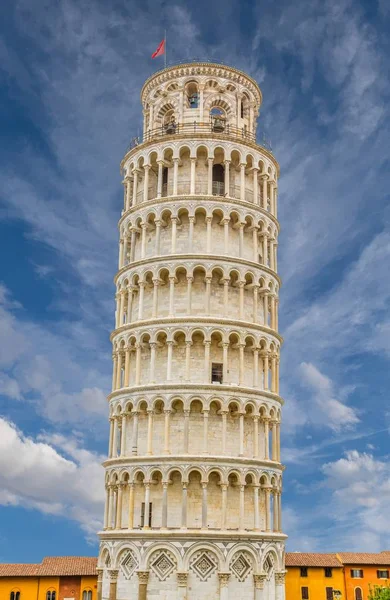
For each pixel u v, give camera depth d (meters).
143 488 62.97
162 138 71.31
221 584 58.16
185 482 60.59
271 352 68.94
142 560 59.19
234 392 63.75
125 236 73.19
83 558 97.06
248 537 60.22
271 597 61.97
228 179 70.88
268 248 72.81
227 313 66.31
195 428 63.12
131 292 69.69
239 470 61.88
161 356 66.00
